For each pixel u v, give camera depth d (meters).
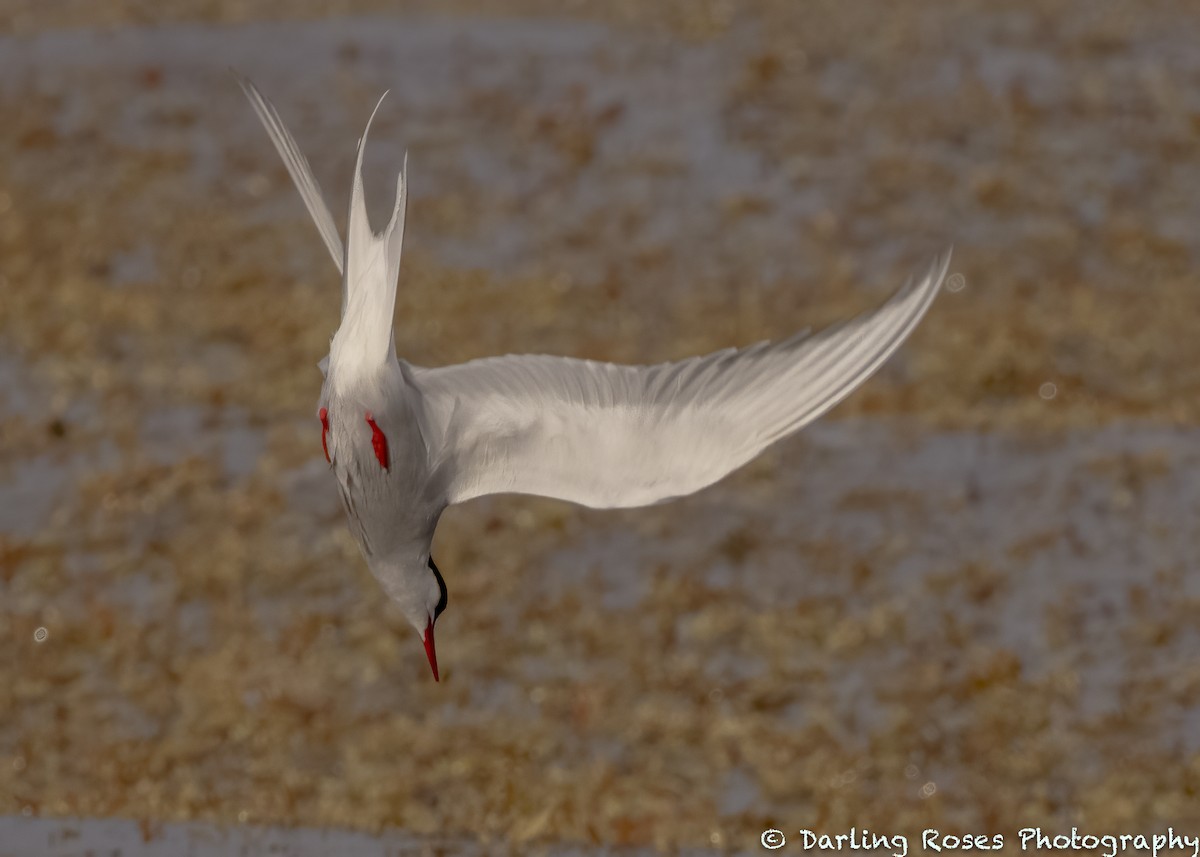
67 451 14.55
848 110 18.91
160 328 15.88
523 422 7.25
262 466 14.35
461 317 15.89
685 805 11.52
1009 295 16.16
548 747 11.92
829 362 6.92
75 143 18.39
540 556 13.42
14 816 11.46
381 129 18.64
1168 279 16.33
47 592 13.21
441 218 17.30
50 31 20.36
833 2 20.94
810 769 11.77
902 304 6.84
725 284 16.42
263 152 18.31
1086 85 19.14
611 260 16.73
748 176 17.95
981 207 17.39
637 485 7.09
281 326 15.84
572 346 15.55
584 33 20.31
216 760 11.90
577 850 11.27
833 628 12.83
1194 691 12.26
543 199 17.62
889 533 13.69
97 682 12.49
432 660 7.74
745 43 20.11
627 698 12.27
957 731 12.02
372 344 6.92
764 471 14.34
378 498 7.22
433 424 7.30
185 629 12.88
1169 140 18.27
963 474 14.27
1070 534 13.64
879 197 17.59
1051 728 12.02
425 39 20.16
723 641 12.72
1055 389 15.11
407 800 11.58
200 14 20.70
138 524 13.80
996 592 13.14
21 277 16.47
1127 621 12.85
